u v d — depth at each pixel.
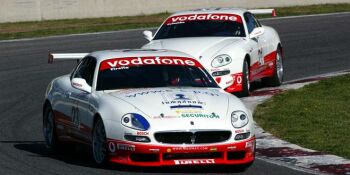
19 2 92.69
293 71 54.09
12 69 57.41
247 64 42.78
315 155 28.50
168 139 25.30
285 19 87.06
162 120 25.50
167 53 30.55
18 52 65.94
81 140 28.92
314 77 49.97
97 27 83.75
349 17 86.19
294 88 45.34
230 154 25.83
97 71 29.23
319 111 37.66
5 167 27.59
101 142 26.80
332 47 64.88
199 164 25.94
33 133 35.91
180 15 46.00
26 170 26.97
